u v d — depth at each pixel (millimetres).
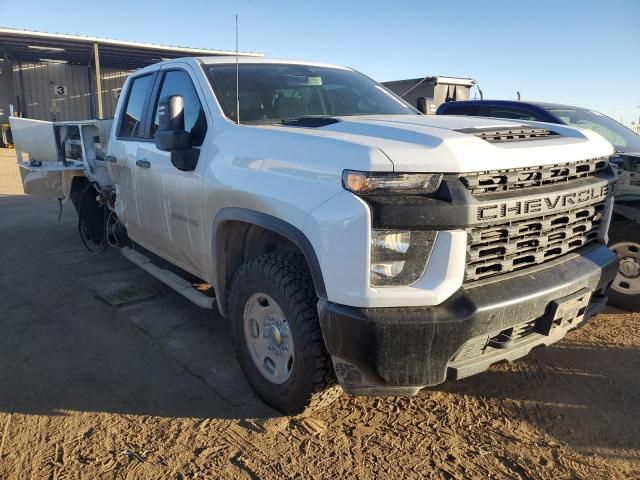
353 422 3123
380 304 2414
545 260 2900
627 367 3777
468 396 3412
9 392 3439
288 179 2799
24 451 2871
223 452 2852
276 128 3174
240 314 3252
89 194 6504
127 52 25391
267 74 4078
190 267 4230
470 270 2523
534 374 3680
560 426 3098
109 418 3162
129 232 5336
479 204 2445
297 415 3121
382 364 2434
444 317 2393
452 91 14805
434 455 2836
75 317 4637
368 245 2391
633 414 3213
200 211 3609
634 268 4703
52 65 28875
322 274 2549
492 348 2707
